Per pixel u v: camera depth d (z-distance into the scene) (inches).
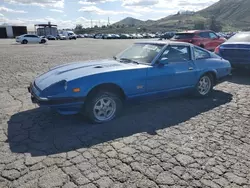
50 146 124.2
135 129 146.6
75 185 93.3
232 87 256.5
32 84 159.3
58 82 137.7
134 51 193.6
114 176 99.1
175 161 110.8
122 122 157.2
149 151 119.6
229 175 100.7
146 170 103.6
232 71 345.1
